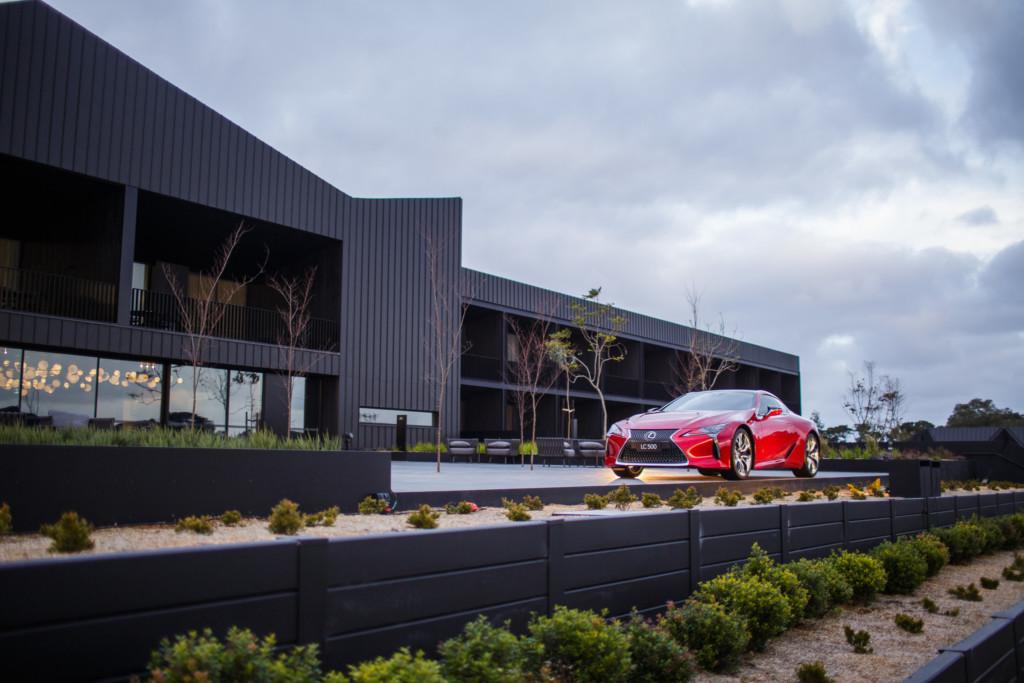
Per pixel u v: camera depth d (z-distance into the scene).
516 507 5.89
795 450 10.41
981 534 8.56
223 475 5.46
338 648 2.61
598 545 3.96
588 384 28.50
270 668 2.08
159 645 2.12
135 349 15.41
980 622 5.21
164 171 15.98
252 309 20.80
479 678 2.64
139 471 5.04
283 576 2.45
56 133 14.38
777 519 5.63
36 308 16.02
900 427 37.06
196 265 21.12
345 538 2.68
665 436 8.78
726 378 35.50
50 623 1.92
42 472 4.61
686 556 4.62
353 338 19.67
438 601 3.02
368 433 19.89
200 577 2.23
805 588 5.00
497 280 24.56
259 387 18.47
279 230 18.61
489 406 25.30
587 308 27.69
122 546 3.96
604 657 3.14
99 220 16.03
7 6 13.91
